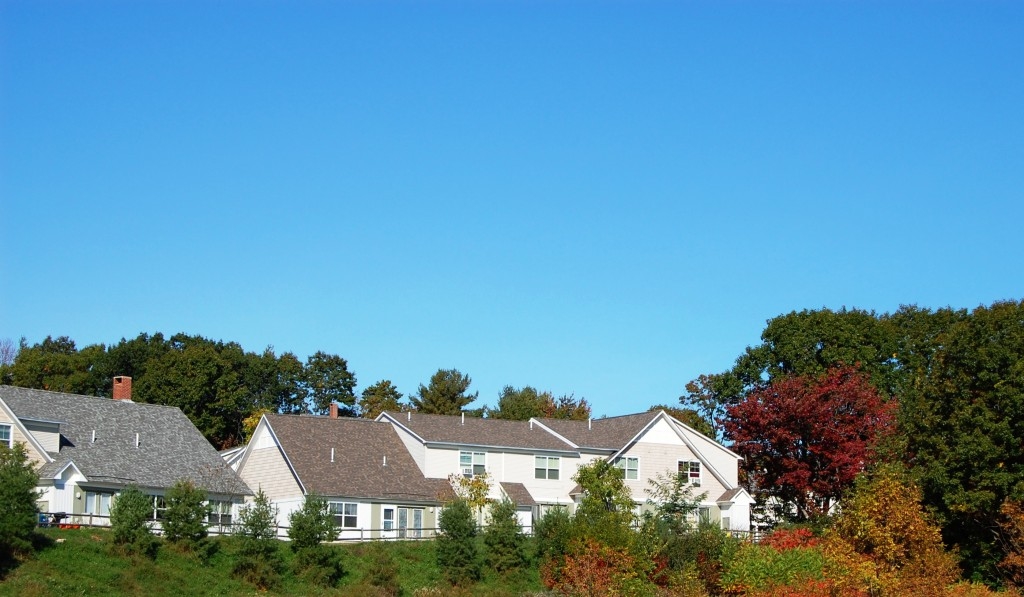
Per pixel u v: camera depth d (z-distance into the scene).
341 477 66.50
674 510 59.66
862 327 84.25
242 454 71.38
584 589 50.25
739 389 86.50
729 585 49.03
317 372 115.12
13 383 102.69
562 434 76.06
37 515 49.22
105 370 102.81
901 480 50.97
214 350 105.69
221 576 50.06
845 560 46.50
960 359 56.19
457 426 74.44
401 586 53.47
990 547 52.84
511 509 59.78
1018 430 53.19
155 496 62.03
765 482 76.44
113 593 45.03
